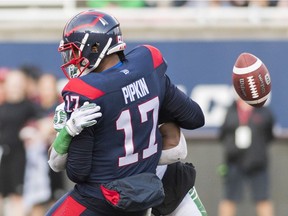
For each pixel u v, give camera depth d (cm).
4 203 3066
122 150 1430
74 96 1393
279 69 3375
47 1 3491
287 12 3491
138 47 1512
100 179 1435
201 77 3375
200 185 3319
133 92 1430
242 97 1545
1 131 3034
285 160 3328
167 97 1516
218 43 3378
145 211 1496
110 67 1444
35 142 3045
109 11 3459
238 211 3136
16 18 3497
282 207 3303
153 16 3478
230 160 3062
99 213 1451
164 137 1548
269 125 3034
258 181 3066
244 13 3497
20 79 3045
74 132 1383
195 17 3488
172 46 3391
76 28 1430
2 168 3045
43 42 3344
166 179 1590
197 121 1563
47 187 3056
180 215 1603
